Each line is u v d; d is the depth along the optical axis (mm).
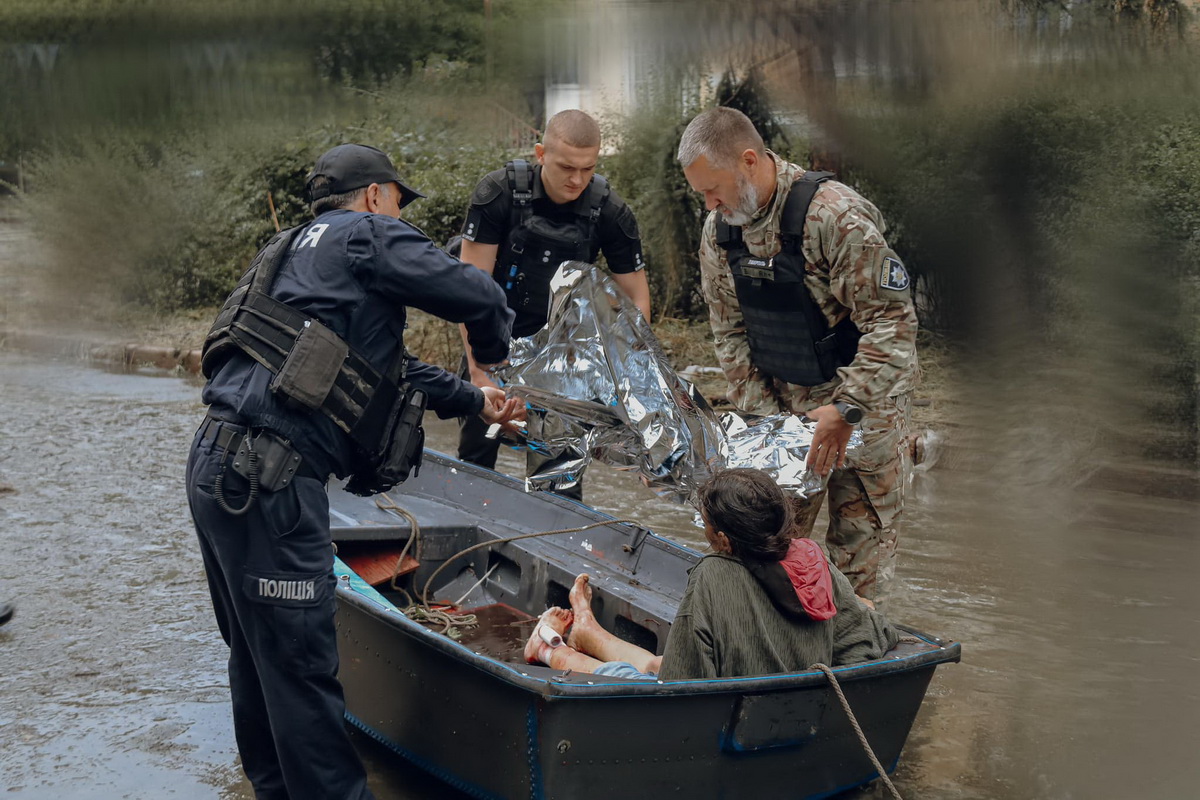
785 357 3834
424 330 9633
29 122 11812
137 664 4387
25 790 3479
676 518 6352
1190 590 5137
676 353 9258
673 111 9461
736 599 3045
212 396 2982
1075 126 7445
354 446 3070
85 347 11117
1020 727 3924
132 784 3525
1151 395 7203
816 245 3604
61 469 7113
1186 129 7277
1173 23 7289
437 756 3273
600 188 4738
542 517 4691
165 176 12180
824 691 3094
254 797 3453
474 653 2959
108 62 11406
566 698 2779
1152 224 7230
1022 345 7684
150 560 5527
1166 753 3725
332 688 3035
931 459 7000
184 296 12484
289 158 11758
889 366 3561
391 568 4426
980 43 7543
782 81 8484
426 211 10148
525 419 3781
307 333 2941
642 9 9219
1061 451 6879
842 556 3955
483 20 10836
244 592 2932
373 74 11234
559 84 10641
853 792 3477
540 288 4742
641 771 2959
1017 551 5660
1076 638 4652
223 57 11336
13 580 5230
